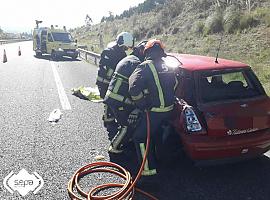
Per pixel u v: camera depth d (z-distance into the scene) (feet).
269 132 14.99
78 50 82.79
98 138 20.38
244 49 48.96
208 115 14.17
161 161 16.60
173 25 86.02
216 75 15.78
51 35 77.15
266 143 14.80
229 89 15.55
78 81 40.75
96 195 13.82
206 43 58.80
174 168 16.14
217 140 14.06
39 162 16.93
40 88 36.29
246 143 14.25
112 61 19.58
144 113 14.23
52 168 16.28
